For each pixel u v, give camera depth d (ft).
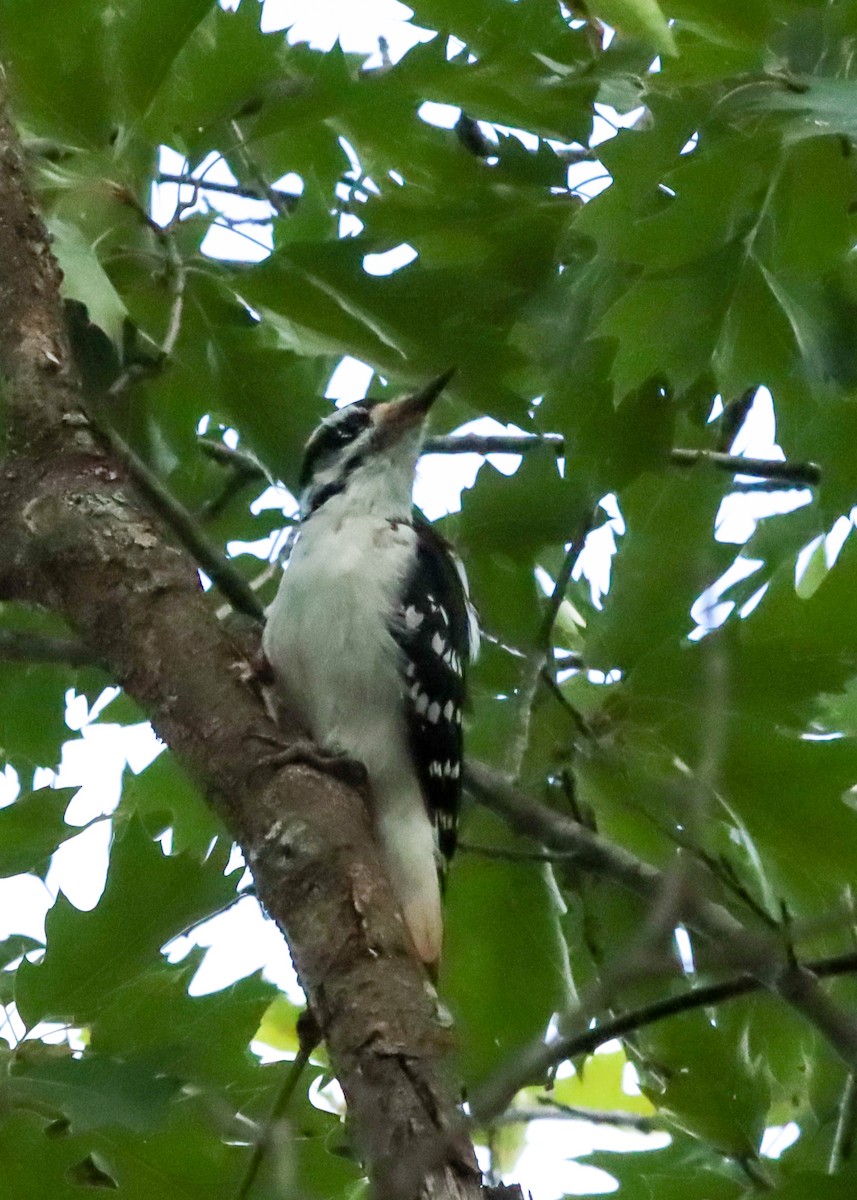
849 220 31.53
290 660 33.35
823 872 32.40
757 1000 35.17
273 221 38.60
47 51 31.71
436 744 32.89
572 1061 34.65
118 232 33.81
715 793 32.40
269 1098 28.32
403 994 20.92
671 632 32.40
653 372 32.24
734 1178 32.83
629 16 30.19
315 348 34.83
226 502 39.73
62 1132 26.84
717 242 31.17
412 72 33.19
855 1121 31.89
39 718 38.70
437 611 33.63
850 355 32.24
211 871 26.96
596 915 35.78
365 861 22.68
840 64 30.89
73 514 26.16
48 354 27.78
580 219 31.04
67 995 26.78
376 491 36.01
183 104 32.17
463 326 34.50
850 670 31.81
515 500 35.63
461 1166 18.29
